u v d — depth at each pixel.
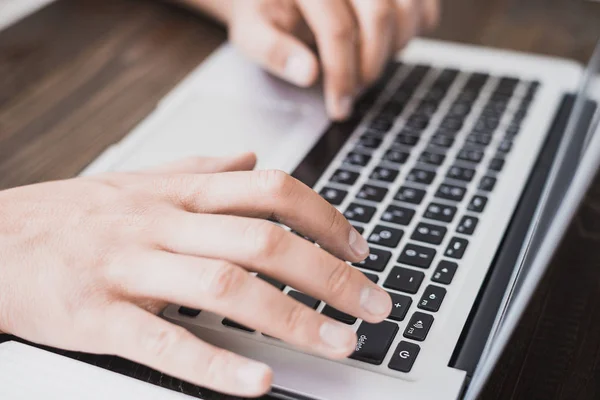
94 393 0.35
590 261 0.50
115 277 0.38
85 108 0.65
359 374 0.36
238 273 0.36
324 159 0.55
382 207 0.49
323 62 0.63
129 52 0.74
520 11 0.81
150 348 0.35
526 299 0.31
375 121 0.60
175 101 0.64
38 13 0.81
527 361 0.41
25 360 0.37
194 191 0.42
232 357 0.34
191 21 0.80
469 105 0.61
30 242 0.41
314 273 0.37
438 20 0.79
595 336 0.43
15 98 0.67
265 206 0.40
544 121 0.58
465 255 0.44
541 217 0.39
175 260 0.37
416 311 0.40
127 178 0.47
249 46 0.69
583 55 0.71
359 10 0.63
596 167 0.29
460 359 0.36
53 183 0.47
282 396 0.35
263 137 0.58
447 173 0.52
